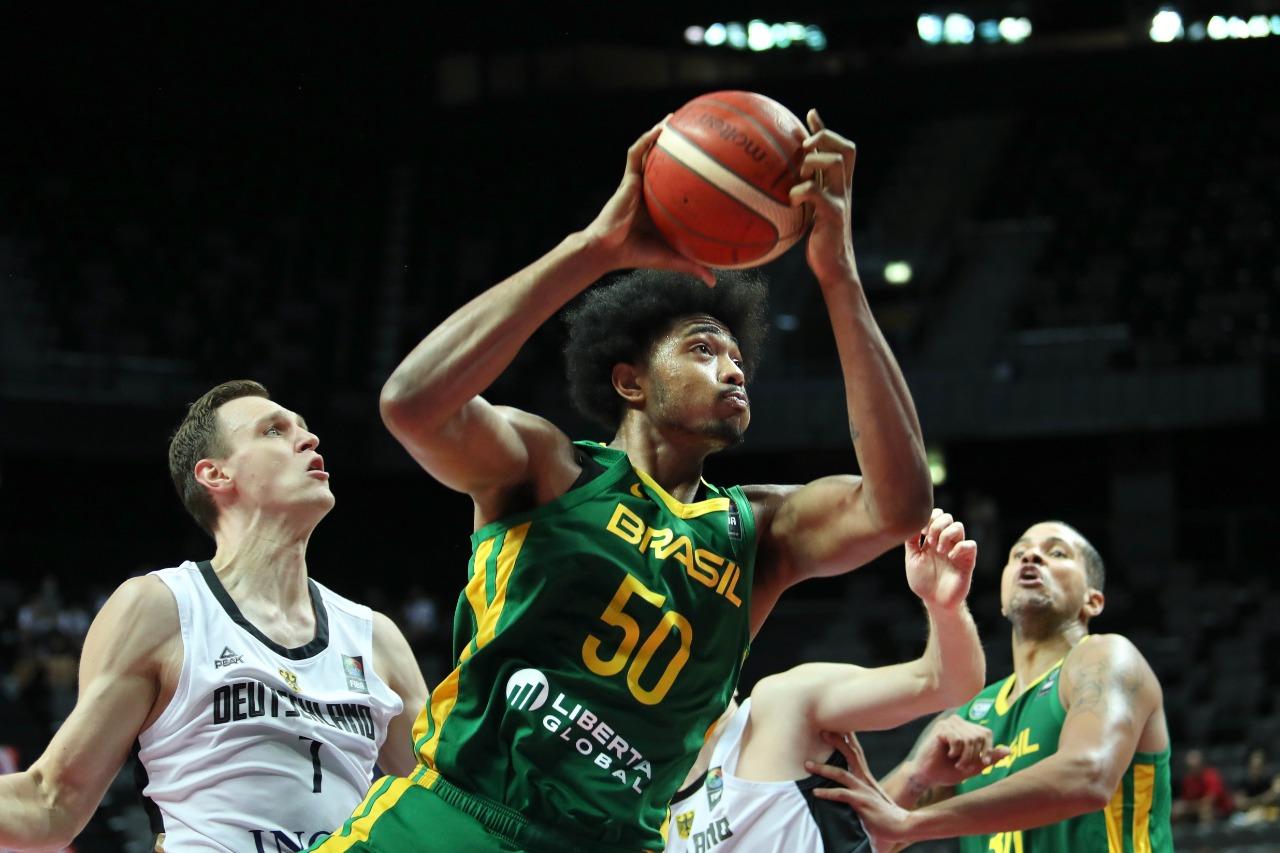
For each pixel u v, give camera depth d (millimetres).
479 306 2252
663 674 2416
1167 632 16094
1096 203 20828
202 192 21125
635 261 2373
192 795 3018
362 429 18562
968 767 3641
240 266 20250
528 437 2430
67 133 20750
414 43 22359
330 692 3197
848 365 2410
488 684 2432
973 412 17922
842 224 2355
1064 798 3617
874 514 2467
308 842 3014
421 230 21828
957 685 3248
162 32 20453
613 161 22516
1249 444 19188
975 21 24500
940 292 19859
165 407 17297
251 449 3303
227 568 3256
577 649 2398
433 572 19172
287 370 18953
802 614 17312
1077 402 17594
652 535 2447
